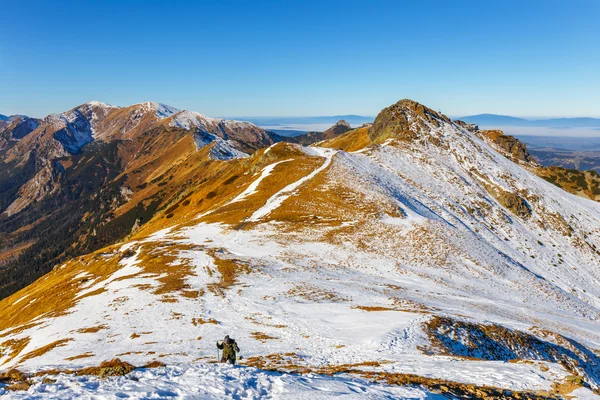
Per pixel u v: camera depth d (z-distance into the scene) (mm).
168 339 26969
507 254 87562
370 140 175125
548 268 88438
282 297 38562
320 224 73500
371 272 54844
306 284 44281
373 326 29047
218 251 60531
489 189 124062
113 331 29875
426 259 61562
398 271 55906
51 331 33188
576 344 32906
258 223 75688
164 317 32875
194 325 30297
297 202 84938
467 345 27562
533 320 41500
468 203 110000
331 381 14188
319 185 92812
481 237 92000
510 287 58500
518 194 123438
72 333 30594
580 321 49781
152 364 17641
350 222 74188
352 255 60688
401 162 127875
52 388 12430
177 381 13367
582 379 15945
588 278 89500
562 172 175375
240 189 108812
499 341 29438
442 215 95188
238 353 23234
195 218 91438
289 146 128625
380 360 21359
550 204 121562
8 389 12820
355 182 93812
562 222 113875
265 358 21672
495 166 136250
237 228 74188
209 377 13820
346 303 37188
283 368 18828
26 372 16625
